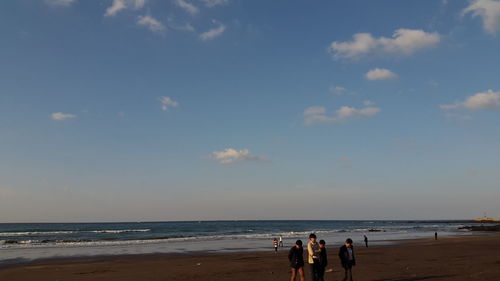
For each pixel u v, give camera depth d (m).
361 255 29.67
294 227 135.00
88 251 37.16
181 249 39.41
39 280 18.95
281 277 17.86
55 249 39.84
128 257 30.91
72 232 88.25
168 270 21.83
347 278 16.48
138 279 18.58
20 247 43.06
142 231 93.62
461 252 31.73
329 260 25.31
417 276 17.08
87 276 20.03
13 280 19.06
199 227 129.12
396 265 21.81
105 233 84.31
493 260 23.88
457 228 119.75
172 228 118.38
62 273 21.34
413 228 122.62
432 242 47.72
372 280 16.09
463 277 16.53
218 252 35.53
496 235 69.12
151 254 33.56
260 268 21.92
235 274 19.38
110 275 20.19
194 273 20.22
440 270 19.09
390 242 49.28
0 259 29.72
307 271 19.30
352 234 77.88
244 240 55.69
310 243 13.89
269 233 83.75
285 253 33.72
